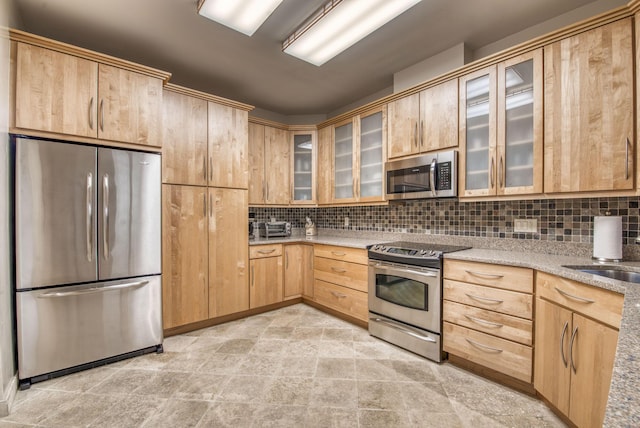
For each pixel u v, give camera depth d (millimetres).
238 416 1668
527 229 2311
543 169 1957
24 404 1768
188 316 2818
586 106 1783
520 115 2074
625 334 690
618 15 1665
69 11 2098
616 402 427
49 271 2020
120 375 2088
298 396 1848
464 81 2379
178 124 2787
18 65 1919
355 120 3328
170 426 1594
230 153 3119
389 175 2908
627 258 1898
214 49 2596
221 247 3043
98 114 2195
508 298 1904
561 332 1577
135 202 2354
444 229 2842
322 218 4234
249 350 2475
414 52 2643
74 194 2102
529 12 2129
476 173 2334
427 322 2326
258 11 2018
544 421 1622
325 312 3430
